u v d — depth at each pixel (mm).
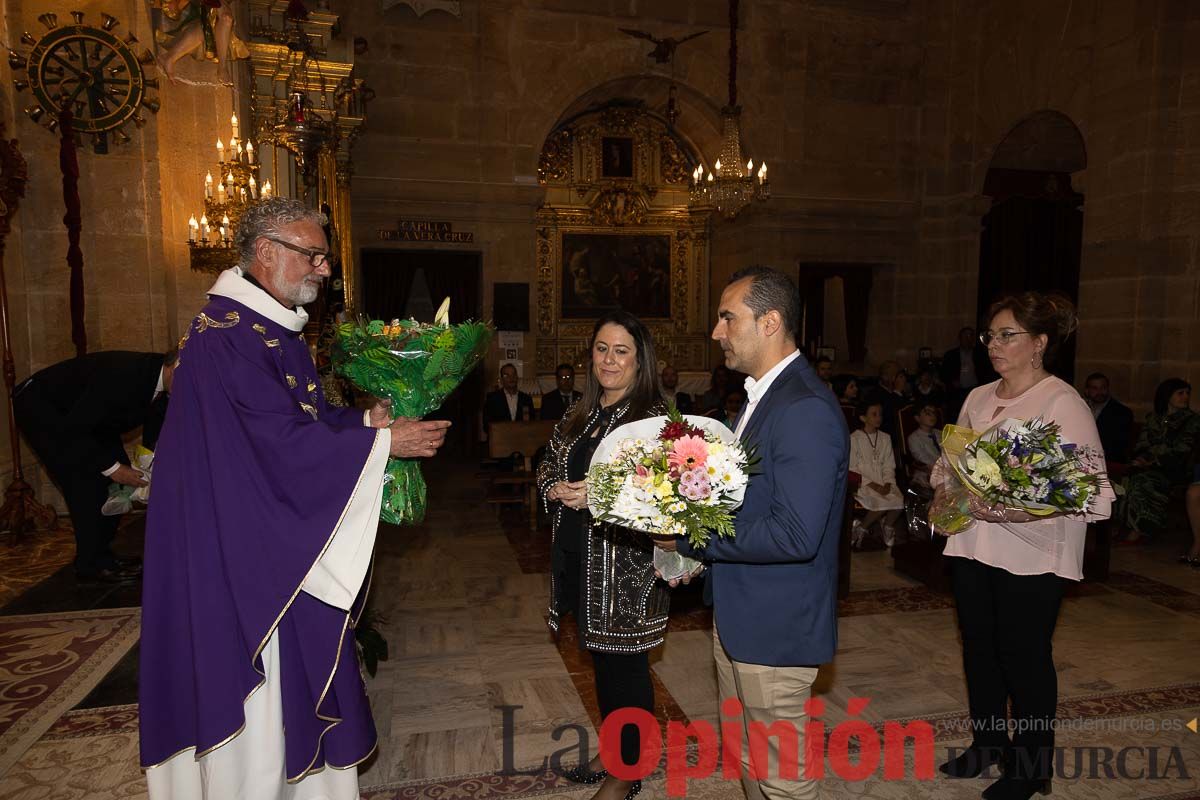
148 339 6297
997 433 2430
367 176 10891
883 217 12758
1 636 3809
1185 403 6355
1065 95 10133
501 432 7195
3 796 2551
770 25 12031
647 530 1767
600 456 2027
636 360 2492
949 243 12625
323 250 2238
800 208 12336
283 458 2021
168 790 2102
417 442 2129
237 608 1991
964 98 12148
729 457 1754
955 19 12281
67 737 2902
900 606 4723
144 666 2039
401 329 2383
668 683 3623
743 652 1891
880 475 6152
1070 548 2449
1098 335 9547
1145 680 3639
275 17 7242
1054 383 2582
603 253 13703
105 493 4574
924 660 3891
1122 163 9219
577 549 2557
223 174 5508
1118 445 6504
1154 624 4371
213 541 2018
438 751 3002
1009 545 2521
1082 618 4465
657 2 11578
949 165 12500
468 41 11117
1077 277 12617
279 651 2096
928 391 10125
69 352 6184
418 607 4730
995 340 2639
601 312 13766
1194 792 2717
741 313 1938
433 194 11086
